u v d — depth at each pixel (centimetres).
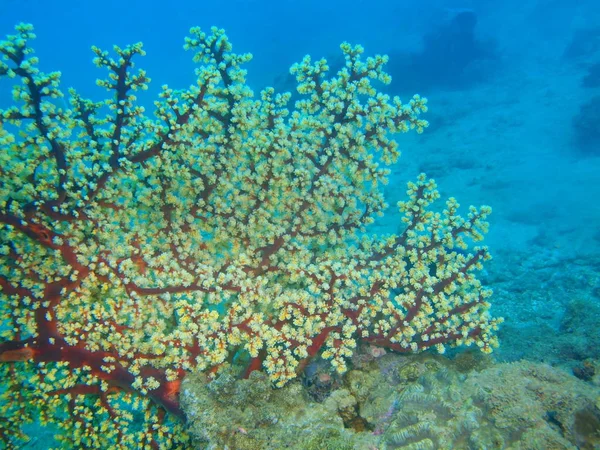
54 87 333
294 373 367
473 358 450
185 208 421
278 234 421
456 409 309
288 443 327
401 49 3978
